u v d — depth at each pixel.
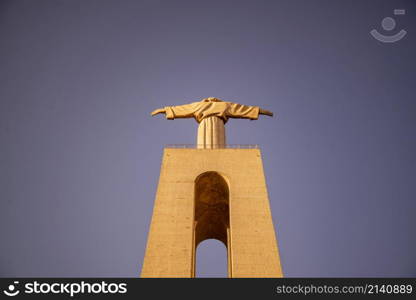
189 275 19.70
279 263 20.25
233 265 20.12
